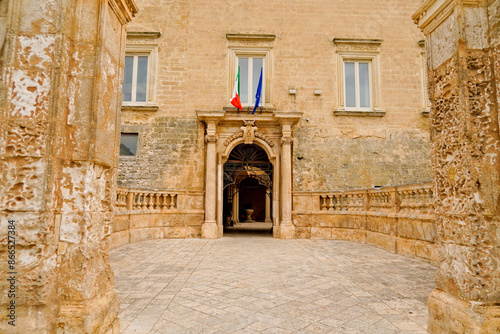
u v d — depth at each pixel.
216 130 15.23
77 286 3.25
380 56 16.23
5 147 3.02
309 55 16.08
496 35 3.71
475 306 3.39
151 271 7.49
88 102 3.40
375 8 16.47
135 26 15.82
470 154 3.58
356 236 13.05
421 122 15.99
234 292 5.81
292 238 14.32
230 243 12.73
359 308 4.98
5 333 2.89
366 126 15.82
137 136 15.38
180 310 4.87
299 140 15.49
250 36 15.81
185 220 14.67
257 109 15.55
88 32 3.48
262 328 4.21
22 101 3.10
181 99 15.55
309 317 4.60
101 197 3.65
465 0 3.78
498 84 3.67
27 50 3.17
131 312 4.77
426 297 5.54
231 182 16.05
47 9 3.25
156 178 14.96
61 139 3.24
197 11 16.08
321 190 15.11
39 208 3.01
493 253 3.50
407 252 9.47
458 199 3.72
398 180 15.49
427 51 4.41
